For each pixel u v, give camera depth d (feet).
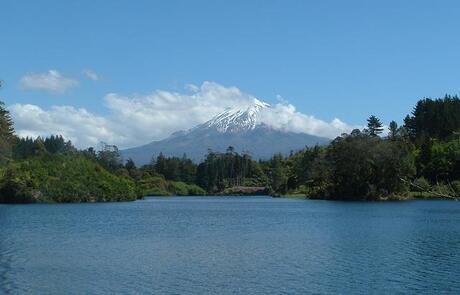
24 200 522.06
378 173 526.98
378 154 516.32
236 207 467.52
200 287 118.62
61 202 549.95
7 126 478.59
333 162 560.61
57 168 574.56
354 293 112.57
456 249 172.45
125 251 173.99
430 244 185.26
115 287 118.73
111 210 423.23
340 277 128.16
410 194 538.06
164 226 272.92
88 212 395.14
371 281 123.65
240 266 143.33
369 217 315.17
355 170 531.91
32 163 556.10
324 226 260.21
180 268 140.97
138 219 324.39
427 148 546.67
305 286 118.93
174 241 202.08
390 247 178.29
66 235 226.17
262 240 203.00
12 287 118.93
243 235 222.89
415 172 511.81
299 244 189.26
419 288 116.67
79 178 583.17
